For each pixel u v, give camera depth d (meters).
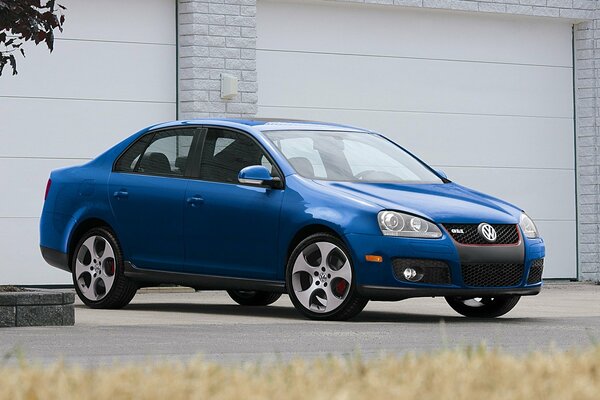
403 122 18.88
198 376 4.99
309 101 18.23
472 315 12.16
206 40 17.31
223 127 12.24
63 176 13.23
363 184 11.43
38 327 10.00
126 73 16.98
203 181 12.05
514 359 5.67
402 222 10.83
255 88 17.64
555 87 20.00
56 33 16.52
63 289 16.47
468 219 11.05
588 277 19.92
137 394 4.38
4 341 8.60
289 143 11.95
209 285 11.92
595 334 9.52
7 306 10.20
